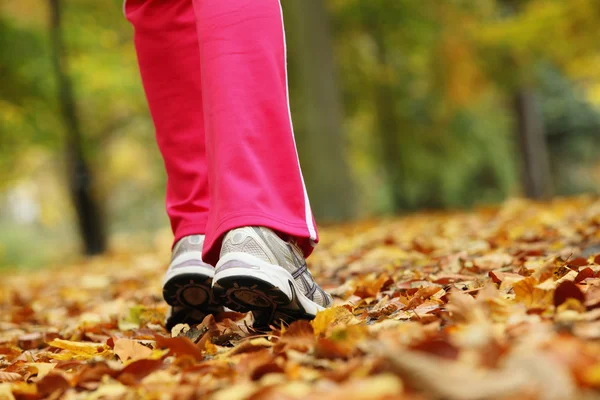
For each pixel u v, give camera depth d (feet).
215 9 7.86
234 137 7.66
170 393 5.38
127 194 136.15
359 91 68.80
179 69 8.71
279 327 7.90
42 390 6.13
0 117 52.90
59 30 52.21
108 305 14.92
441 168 75.66
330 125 48.01
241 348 6.71
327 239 27.73
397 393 3.97
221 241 7.70
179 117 8.75
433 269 12.12
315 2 48.62
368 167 93.81
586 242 12.75
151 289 17.89
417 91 72.49
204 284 8.63
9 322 14.75
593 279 7.77
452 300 6.56
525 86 72.13
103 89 56.08
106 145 80.53
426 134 74.23
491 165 83.56
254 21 7.84
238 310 7.77
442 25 66.90
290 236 7.81
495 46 63.52
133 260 33.91
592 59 58.59
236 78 7.75
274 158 7.78
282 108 7.88
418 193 78.69
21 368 7.70
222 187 7.65
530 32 53.72
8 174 66.74
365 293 10.35
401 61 71.20
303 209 7.84
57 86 52.70
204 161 8.73
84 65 54.08
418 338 5.45
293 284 7.53
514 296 7.53
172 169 8.89
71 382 6.24
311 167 47.73
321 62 48.34
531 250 12.26
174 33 8.67
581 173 105.60
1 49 51.47
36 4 58.90
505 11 68.64
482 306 6.49
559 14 52.39
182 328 8.70
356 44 67.82
